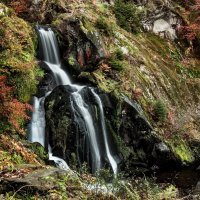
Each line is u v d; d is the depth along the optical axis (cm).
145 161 1046
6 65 927
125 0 1614
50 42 1171
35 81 991
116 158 1005
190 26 1648
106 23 1290
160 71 1355
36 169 664
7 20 1036
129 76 1191
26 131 894
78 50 1177
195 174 1015
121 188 687
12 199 520
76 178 657
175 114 1252
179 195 839
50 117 934
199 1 1723
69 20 1216
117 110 1042
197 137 1204
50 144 923
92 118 989
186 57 1583
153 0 1642
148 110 1146
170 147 1078
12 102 858
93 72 1120
